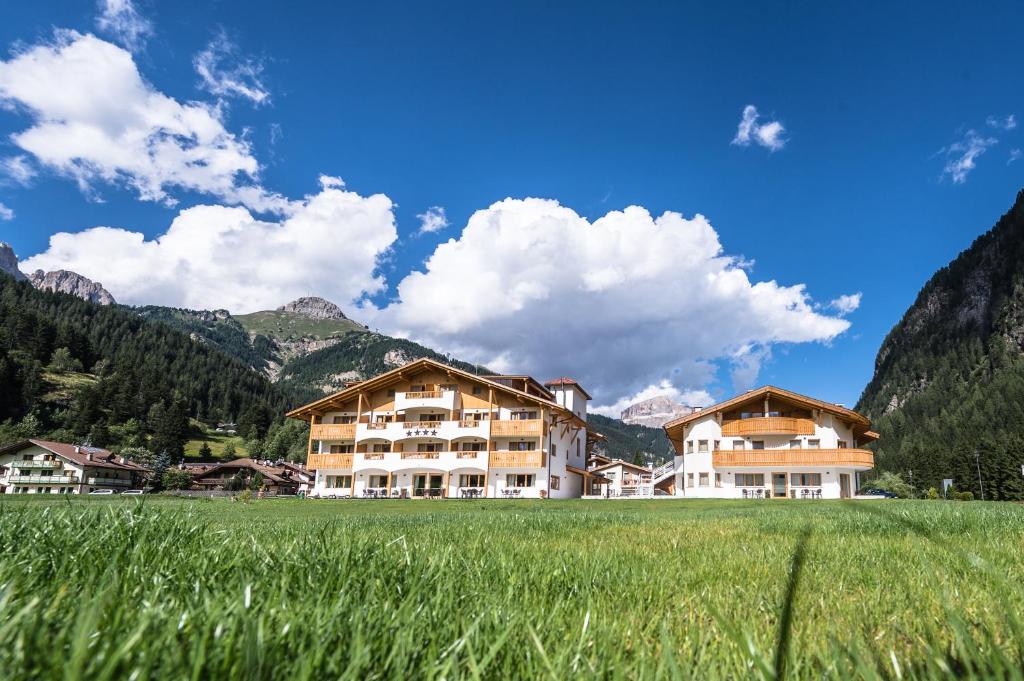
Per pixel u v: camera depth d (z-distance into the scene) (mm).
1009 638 1699
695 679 1324
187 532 3445
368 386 51562
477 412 49781
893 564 3861
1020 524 7094
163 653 1085
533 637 1371
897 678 1354
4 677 932
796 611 2307
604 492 65250
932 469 116125
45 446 90062
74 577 2227
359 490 50625
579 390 59312
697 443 47656
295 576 2404
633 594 2701
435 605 1948
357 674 1212
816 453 43188
